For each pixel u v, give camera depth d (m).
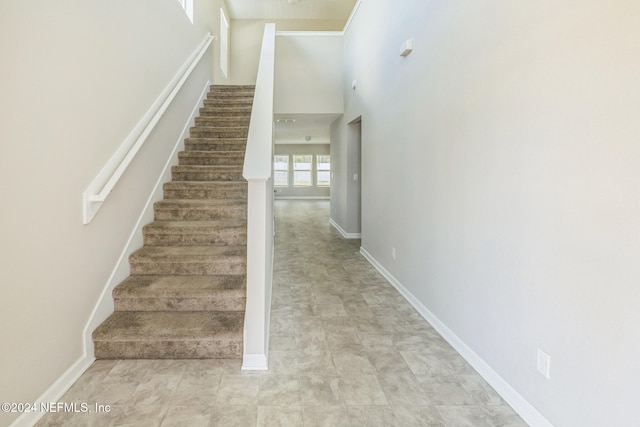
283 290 3.51
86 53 2.08
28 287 1.59
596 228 1.29
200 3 4.89
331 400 1.81
